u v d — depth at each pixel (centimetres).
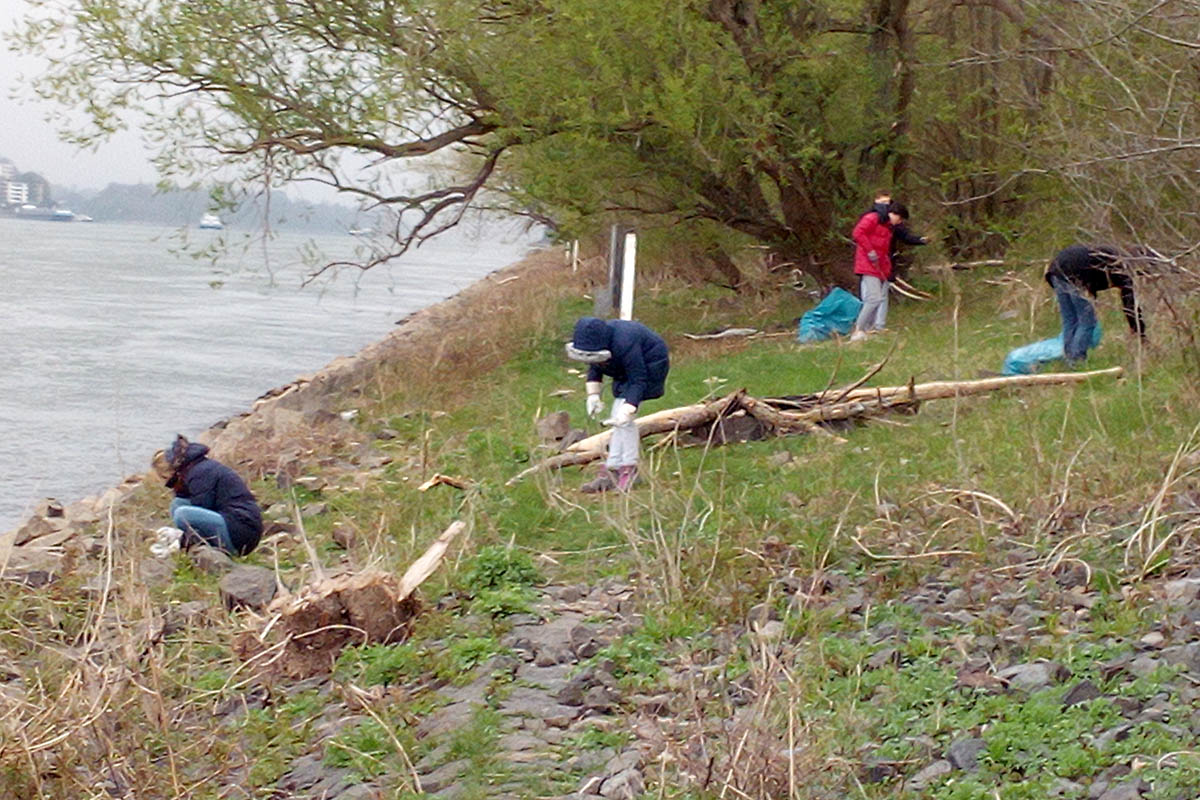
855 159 2127
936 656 669
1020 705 586
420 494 1202
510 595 853
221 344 3003
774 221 2117
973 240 2145
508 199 2198
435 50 1956
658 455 1185
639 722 630
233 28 1908
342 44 1966
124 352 2805
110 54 1872
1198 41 1175
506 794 582
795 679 615
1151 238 1203
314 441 1545
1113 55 1398
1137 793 488
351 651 786
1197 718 540
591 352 1083
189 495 1081
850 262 2094
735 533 905
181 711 711
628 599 838
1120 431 1028
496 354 2077
